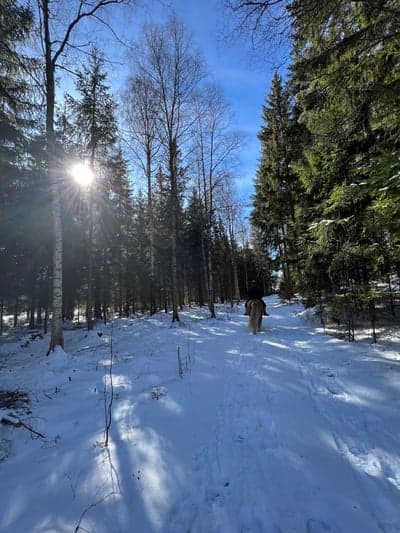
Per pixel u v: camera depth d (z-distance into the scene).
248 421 4.13
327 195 8.49
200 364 6.94
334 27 5.20
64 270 20.23
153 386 5.61
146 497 2.87
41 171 12.84
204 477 3.09
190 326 13.67
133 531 2.50
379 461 3.17
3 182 11.70
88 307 16.17
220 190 18.95
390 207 5.29
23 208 13.41
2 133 10.46
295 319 14.27
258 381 5.62
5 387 6.38
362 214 7.01
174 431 3.98
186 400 4.90
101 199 18.92
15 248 14.83
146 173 17.50
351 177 7.41
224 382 5.67
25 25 8.88
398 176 4.80
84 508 2.79
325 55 5.12
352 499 2.69
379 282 9.04
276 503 2.68
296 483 2.92
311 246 8.76
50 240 15.98
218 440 3.74
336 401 4.62
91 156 16.75
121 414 4.53
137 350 9.19
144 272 27.25
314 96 5.82
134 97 15.98
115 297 30.77
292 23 4.99
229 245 38.12
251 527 2.45
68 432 4.20
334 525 2.42
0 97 9.66
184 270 30.95
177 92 15.40
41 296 18.59
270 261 22.75
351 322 9.07
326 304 10.98
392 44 5.03
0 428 4.23
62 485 3.12
